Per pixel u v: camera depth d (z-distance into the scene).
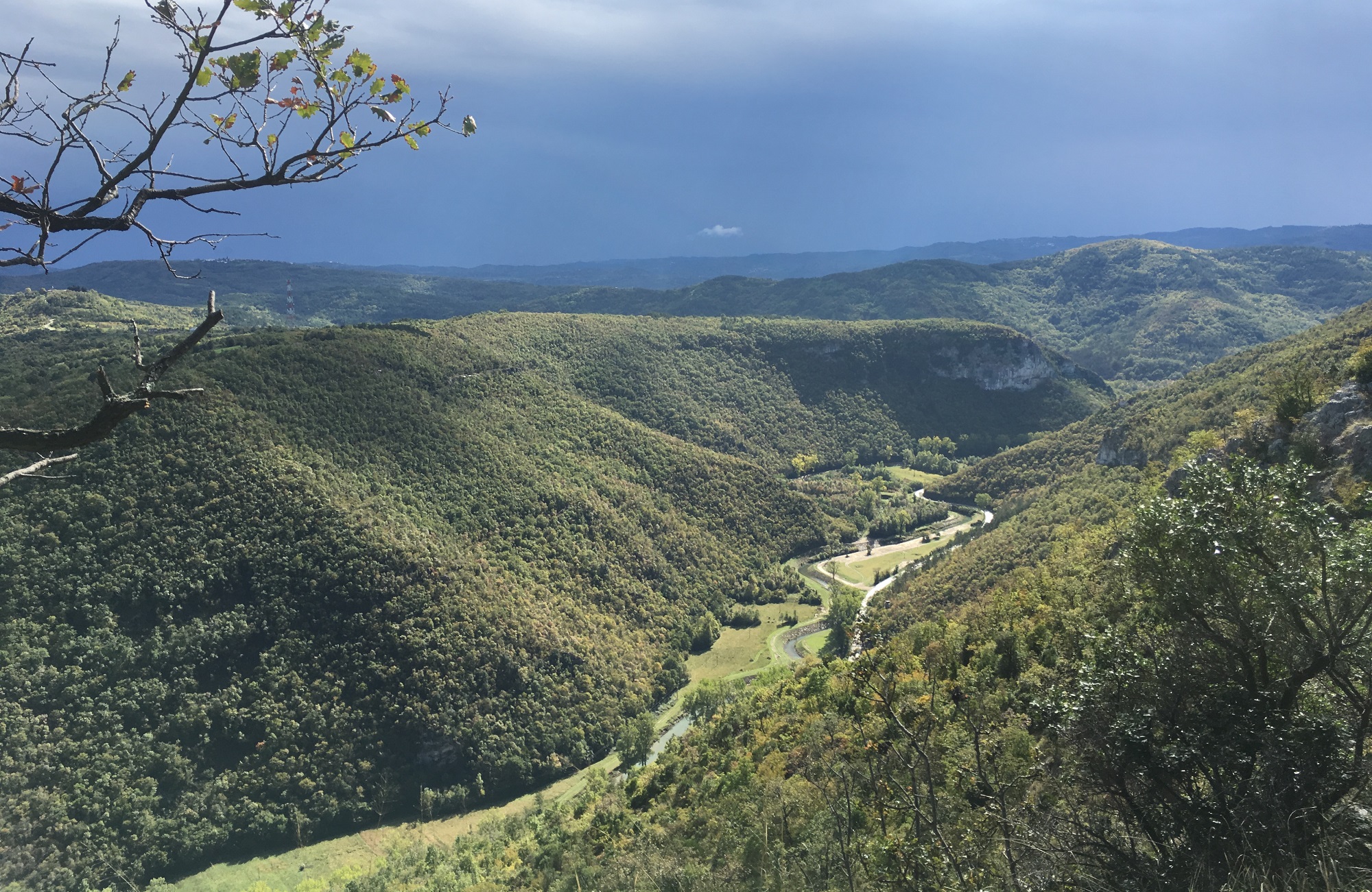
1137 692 12.88
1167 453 87.44
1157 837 11.64
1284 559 12.84
